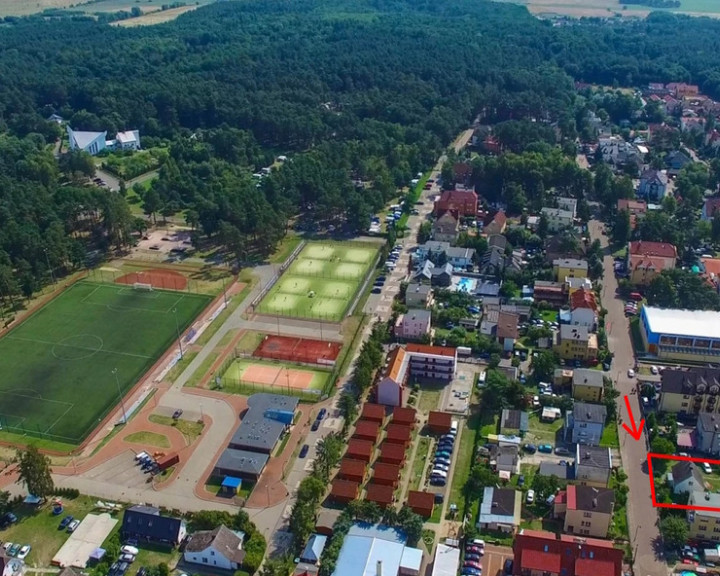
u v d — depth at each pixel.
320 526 184.75
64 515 193.38
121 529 186.00
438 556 173.50
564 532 184.00
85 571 175.38
